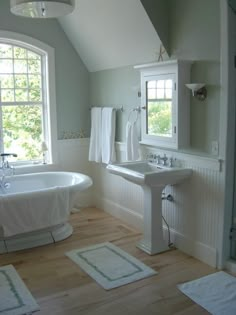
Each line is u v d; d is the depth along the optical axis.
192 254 3.53
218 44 3.08
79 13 4.20
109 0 3.66
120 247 3.76
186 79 3.40
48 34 4.74
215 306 2.65
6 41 4.56
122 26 3.83
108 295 2.82
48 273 3.19
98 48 4.50
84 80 5.11
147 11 3.43
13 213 3.57
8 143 4.76
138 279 3.05
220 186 3.15
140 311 2.60
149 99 3.84
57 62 4.86
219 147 3.14
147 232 3.63
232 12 2.95
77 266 3.33
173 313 2.57
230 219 3.22
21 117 4.81
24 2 2.49
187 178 3.49
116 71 4.53
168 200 3.77
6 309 2.63
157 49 3.73
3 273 3.20
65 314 2.57
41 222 3.74
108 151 4.62
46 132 4.98
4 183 4.31
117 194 4.71
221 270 3.21
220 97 3.09
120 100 4.50
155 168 3.84
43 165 4.88
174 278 3.07
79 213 4.94
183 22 3.42
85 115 5.18
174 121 3.46
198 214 3.43
